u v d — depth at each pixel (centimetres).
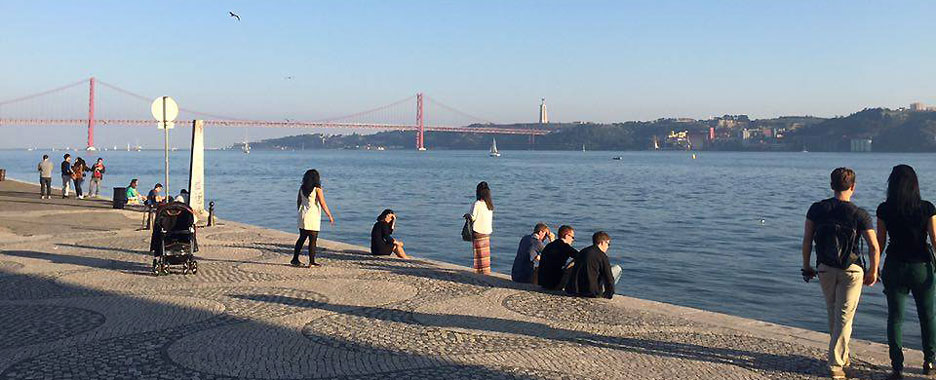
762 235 2903
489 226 1120
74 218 1916
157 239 1043
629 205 4472
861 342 698
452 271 1117
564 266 954
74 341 680
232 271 1094
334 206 4188
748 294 1694
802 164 16150
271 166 12750
